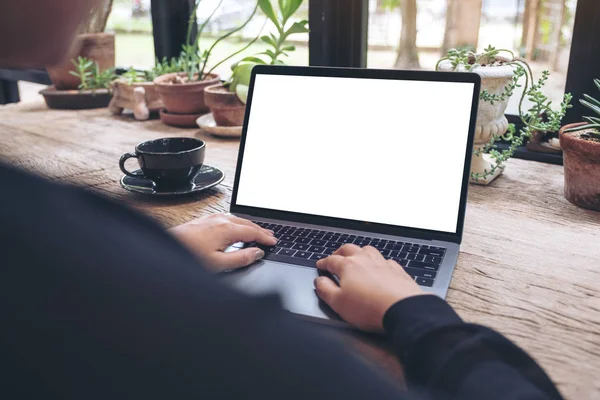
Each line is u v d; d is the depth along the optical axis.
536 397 0.46
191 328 0.28
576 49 1.26
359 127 0.96
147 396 0.27
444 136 0.91
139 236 0.31
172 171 1.12
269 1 1.62
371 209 0.94
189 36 1.87
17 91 2.61
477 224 1.00
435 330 0.53
